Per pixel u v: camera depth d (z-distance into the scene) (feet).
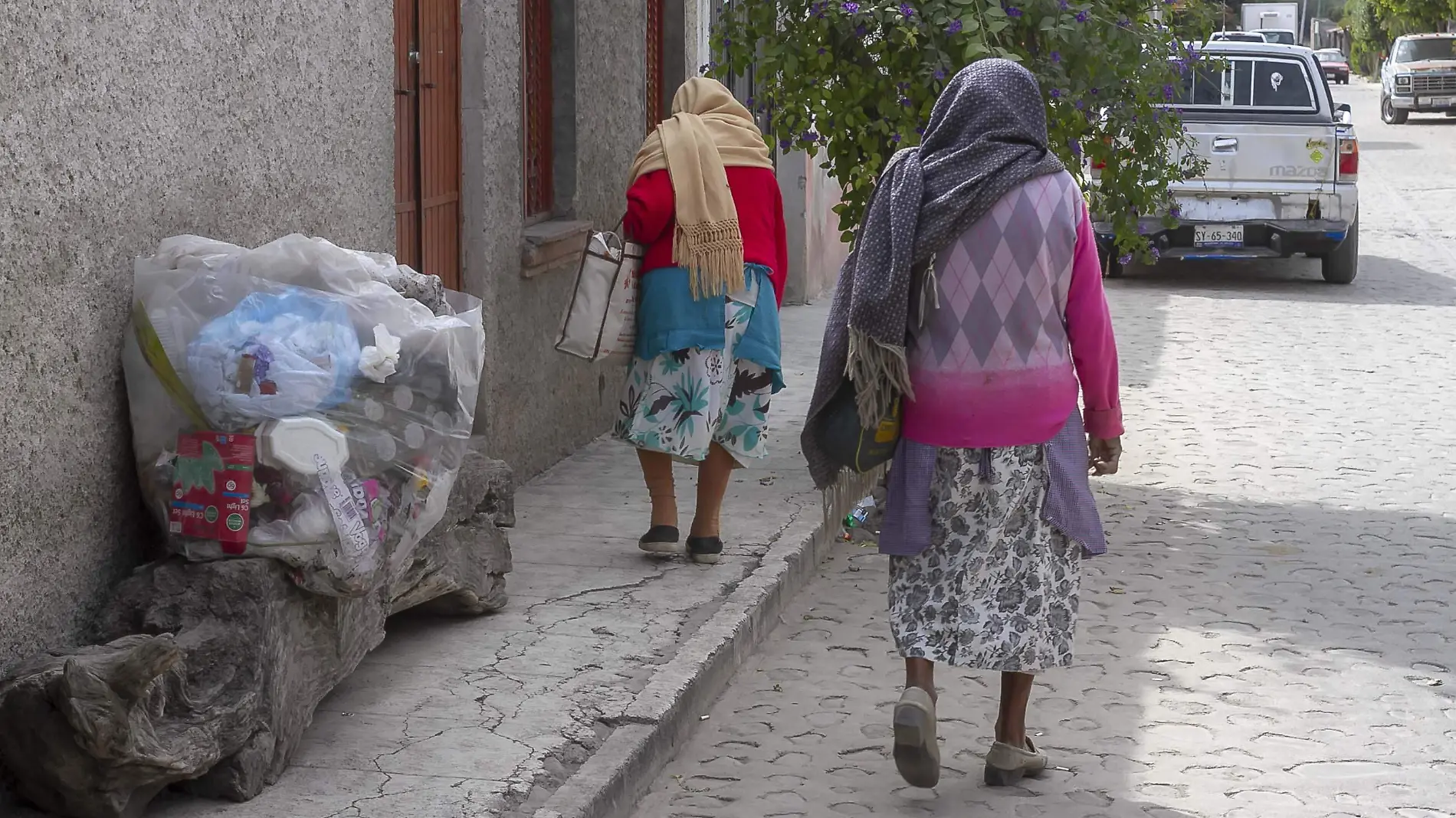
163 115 13.23
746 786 13.66
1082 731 14.82
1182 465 26.14
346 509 12.62
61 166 11.83
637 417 18.67
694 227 18.40
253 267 12.89
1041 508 12.87
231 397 12.35
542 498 22.67
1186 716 15.20
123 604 12.21
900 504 13.01
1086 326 12.84
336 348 12.76
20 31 11.25
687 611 17.16
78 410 12.26
